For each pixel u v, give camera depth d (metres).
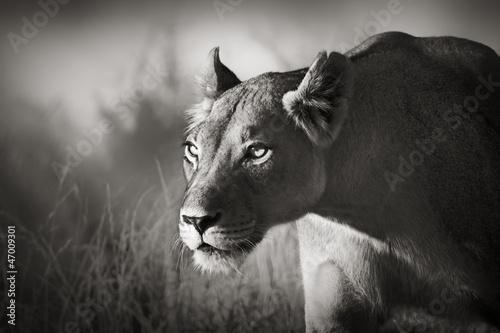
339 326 9.71
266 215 8.84
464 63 9.66
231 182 8.66
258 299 11.91
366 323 9.75
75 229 14.16
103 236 13.77
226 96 9.08
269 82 9.05
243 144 8.73
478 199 9.20
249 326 11.65
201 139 8.82
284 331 11.62
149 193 14.73
